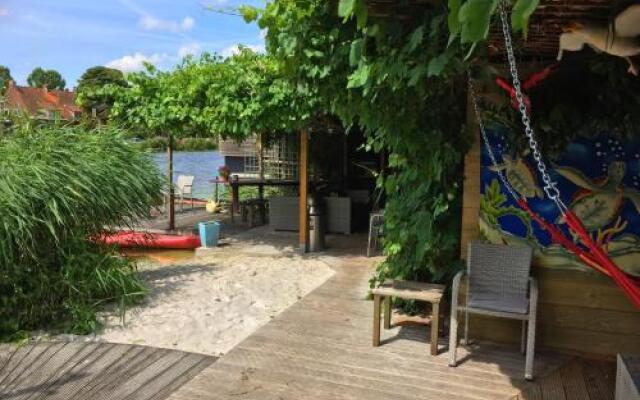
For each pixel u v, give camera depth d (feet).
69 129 17.75
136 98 25.82
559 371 11.35
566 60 11.36
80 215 16.06
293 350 12.43
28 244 14.49
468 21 5.15
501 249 12.28
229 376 11.00
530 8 4.46
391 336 13.38
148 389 10.44
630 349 11.97
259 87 22.76
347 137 37.17
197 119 24.56
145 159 19.86
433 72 8.29
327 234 29.71
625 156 11.68
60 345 12.94
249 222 32.76
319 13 10.18
